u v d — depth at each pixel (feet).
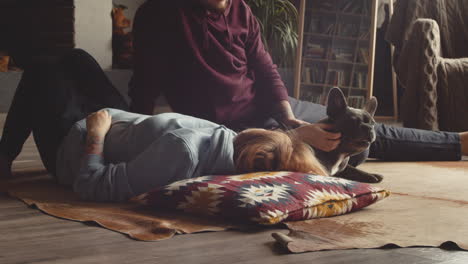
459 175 7.63
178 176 4.99
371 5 18.24
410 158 9.12
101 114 5.82
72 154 6.01
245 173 5.15
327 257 3.67
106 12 18.80
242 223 4.56
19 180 6.96
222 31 7.38
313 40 18.85
